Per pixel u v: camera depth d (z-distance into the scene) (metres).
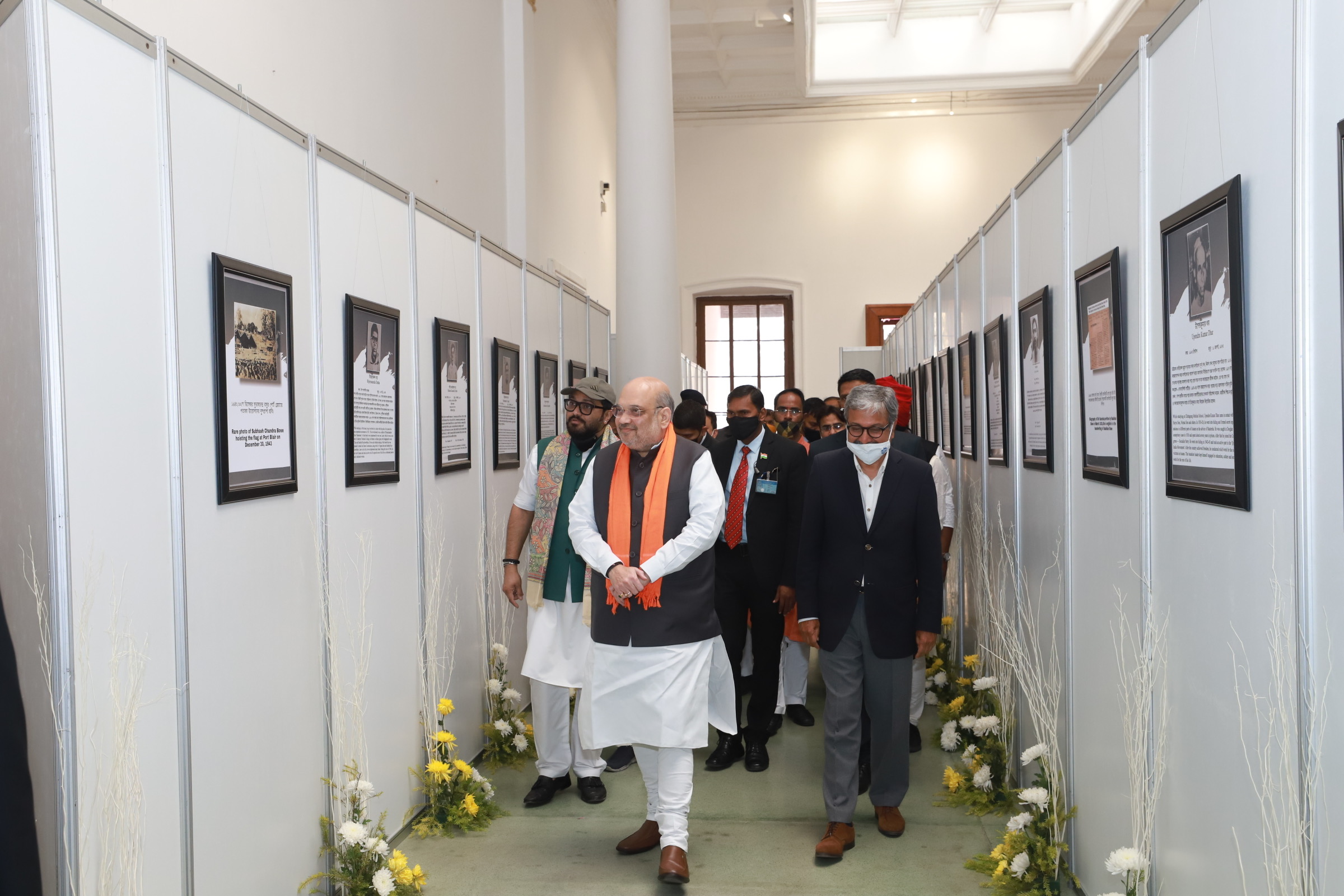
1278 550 1.62
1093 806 2.70
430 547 3.66
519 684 4.81
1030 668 3.32
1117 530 2.44
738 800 3.89
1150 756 2.22
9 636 1.83
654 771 3.32
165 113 2.12
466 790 3.61
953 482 5.28
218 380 2.29
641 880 3.13
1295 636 1.56
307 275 2.79
